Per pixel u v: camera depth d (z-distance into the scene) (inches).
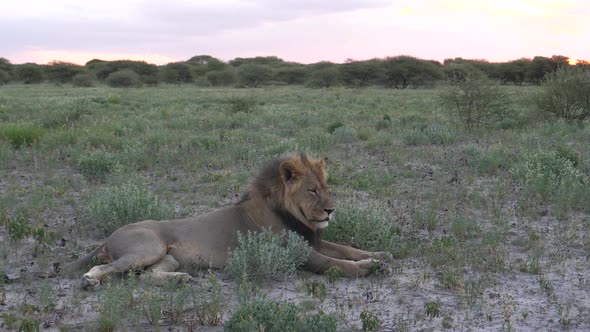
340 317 252.2
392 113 1289.4
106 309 246.7
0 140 735.1
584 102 989.8
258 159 656.4
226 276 297.0
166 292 265.4
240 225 300.2
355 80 3314.5
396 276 309.6
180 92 2527.1
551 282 303.3
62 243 354.3
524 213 433.7
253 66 3543.3
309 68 3912.4
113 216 374.3
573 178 501.0
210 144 735.7
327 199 296.7
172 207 418.0
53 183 539.5
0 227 398.3
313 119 1095.6
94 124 966.4
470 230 390.3
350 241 350.0
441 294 285.1
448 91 1029.2
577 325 250.4
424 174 587.5
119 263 277.7
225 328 225.5
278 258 288.5
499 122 976.9
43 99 1796.3
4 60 3993.6
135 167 607.2
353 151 737.0
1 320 251.0
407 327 247.0
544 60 3484.3
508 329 237.8
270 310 224.5
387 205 462.6
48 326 244.7
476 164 612.7
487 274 305.9
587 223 409.4
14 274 303.7
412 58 3408.0
